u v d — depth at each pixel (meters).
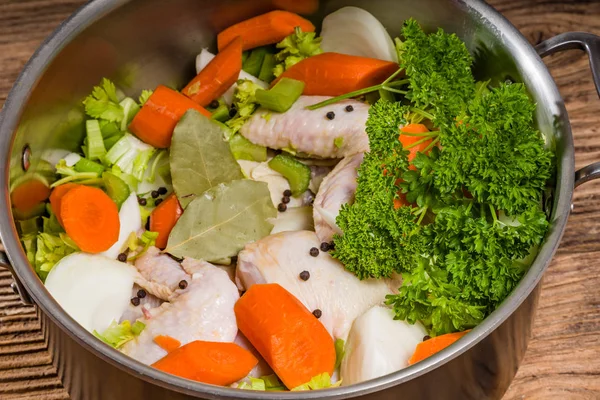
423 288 0.49
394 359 0.50
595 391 0.55
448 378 0.47
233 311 0.52
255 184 0.55
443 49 0.55
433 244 0.51
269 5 0.59
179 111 0.57
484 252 0.50
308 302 0.52
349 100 0.57
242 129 0.58
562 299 0.57
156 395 0.46
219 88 0.59
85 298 0.53
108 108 0.58
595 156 0.62
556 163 0.51
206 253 0.54
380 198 0.51
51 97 0.55
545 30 0.66
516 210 0.51
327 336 0.50
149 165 0.59
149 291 0.53
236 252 0.55
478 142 0.51
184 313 0.51
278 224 0.56
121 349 0.51
